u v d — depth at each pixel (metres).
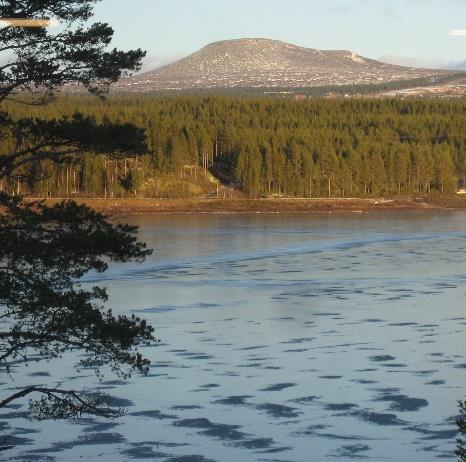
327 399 38.84
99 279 86.12
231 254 114.94
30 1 24.73
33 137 25.17
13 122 25.06
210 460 31.11
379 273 92.50
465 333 54.66
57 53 25.14
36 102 25.80
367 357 47.38
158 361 46.09
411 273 92.31
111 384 40.94
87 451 31.92
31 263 24.09
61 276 24.30
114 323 24.08
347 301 70.12
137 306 67.06
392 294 74.69
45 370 43.25
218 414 36.56
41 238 24.22
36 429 34.19
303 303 68.94
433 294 74.62
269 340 52.34
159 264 101.31
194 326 57.38
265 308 66.06
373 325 57.78
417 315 62.28
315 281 85.00
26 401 37.69
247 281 85.06
